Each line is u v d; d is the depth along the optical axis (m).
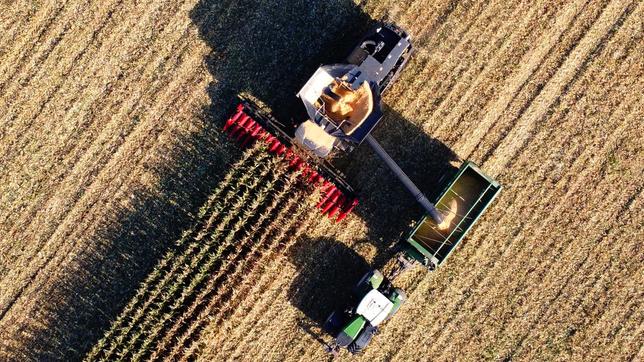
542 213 15.64
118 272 15.65
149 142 15.52
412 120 15.44
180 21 15.34
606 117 15.40
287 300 15.79
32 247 15.70
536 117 15.45
